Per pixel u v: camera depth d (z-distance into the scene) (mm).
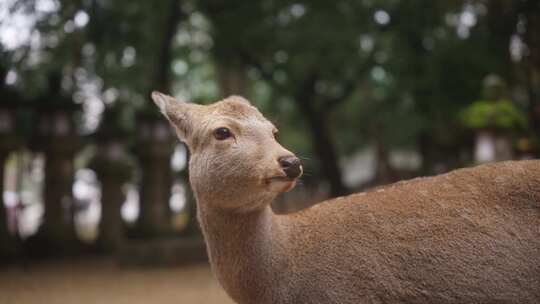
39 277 10070
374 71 18641
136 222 12758
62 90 13234
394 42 15570
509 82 13039
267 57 15961
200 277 9891
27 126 12953
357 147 28734
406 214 2838
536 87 10133
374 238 2824
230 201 2740
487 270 2650
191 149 2975
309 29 14648
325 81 17188
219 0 14039
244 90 17750
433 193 2889
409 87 15453
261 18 14453
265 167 2617
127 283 9398
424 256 2725
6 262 11711
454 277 2676
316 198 23453
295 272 2859
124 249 11195
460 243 2699
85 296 8305
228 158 2705
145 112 12539
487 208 2744
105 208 13477
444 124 15516
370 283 2764
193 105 3088
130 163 14633
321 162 18359
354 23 14750
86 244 13125
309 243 2908
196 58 19406
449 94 14727
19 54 11875
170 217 12742
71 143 13031
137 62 13898
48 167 12969
